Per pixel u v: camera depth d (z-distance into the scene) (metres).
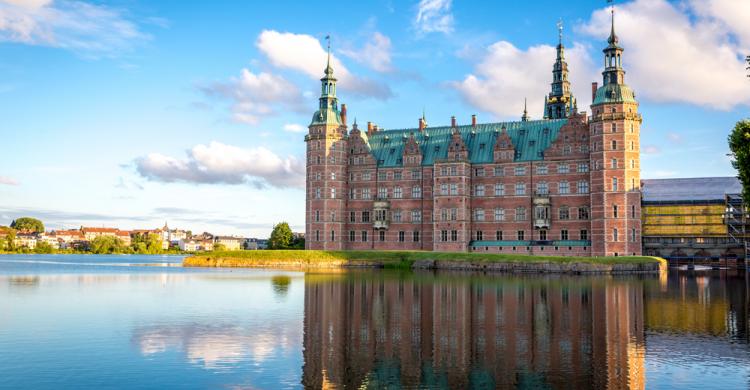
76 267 117.19
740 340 33.44
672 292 56.78
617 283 67.25
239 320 40.47
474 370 27.66
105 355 30.59
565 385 25.38
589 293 55.88
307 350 31.59
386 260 100.81
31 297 54.16
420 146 119.69
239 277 78.38
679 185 113.94
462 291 57.72
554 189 107.38
